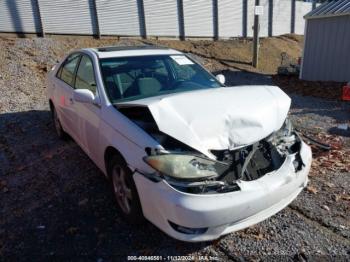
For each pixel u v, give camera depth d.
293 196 3.01
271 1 20.70
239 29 19.02
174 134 2.57
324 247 2.79
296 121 6.53
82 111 3.85
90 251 2.80
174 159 2.49
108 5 13.36
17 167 4.39
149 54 4.19
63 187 3.85
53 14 12.02
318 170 4.17
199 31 16.94
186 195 2.41
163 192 2.49
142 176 2.66
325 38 10.66
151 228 3.07
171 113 2.69
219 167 2.57
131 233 3.02
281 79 11.80
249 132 2.74
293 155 2.99
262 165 2.81
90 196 3.64
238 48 16.59
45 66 9.67
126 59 3.99
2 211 3.42
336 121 6.52
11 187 3.89
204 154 2.56
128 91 3.59
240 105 2.89
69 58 4.88
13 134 5.52
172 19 15.65
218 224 2.47
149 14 14.73
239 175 2.62
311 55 11.14
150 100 2.98
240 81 11.49
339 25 10.23
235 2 18.30
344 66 10.38
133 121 2.99
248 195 2.53
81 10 12.73
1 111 6.61
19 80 8.48
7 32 11.20
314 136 5.55
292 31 23.25
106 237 2.97
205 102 2.89
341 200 3.49
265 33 21.03
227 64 14.09
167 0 15.24
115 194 3.29
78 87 4.21
